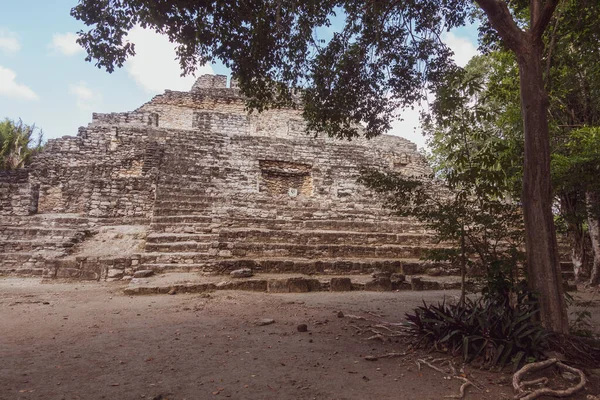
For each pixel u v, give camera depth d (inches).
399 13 328.8
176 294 386.9
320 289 436.1
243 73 327.6
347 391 161.8
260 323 276.1
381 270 506.9
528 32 227.5
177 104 1063.0
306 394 157.3
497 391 165.6
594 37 335.9
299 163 832.3
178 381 167.6
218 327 265.3
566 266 607.8
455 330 210.7
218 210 623.8
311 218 664.4
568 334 194.9
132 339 232.8
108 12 263.6
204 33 293.0
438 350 217.9
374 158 898.7
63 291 398.3
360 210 695.7
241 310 320.8
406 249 570.6
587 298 448.5
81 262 461.7
